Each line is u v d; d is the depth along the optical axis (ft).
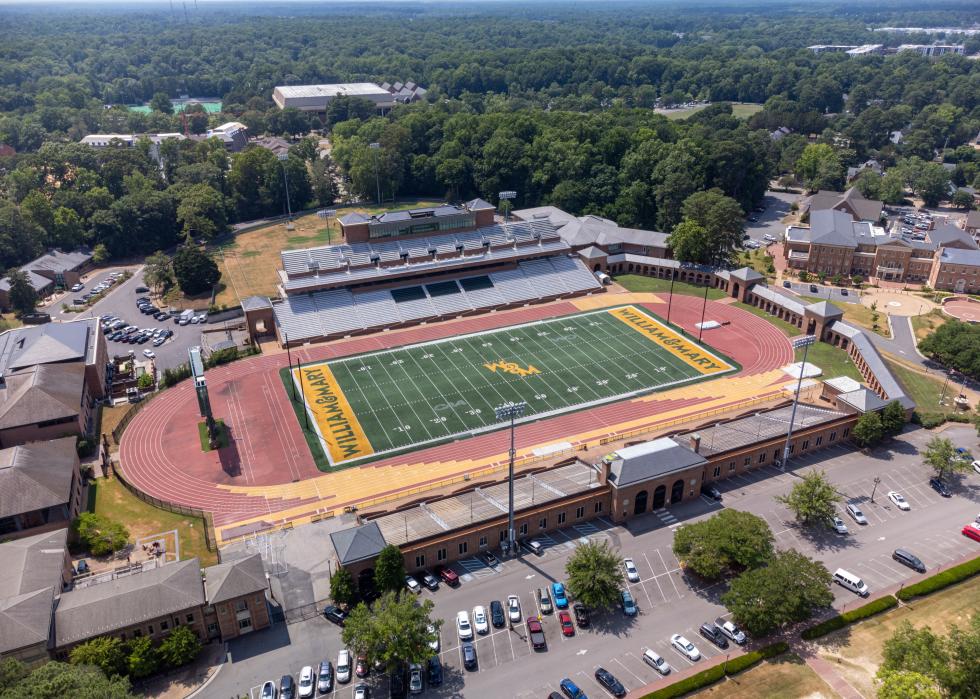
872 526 331.57
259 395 455.63
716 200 649.20
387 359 501.15
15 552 283.18
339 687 250.98
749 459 370.53
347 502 350.84
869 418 383.86
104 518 333.21
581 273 633.61
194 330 566.77
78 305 621.31
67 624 249.75
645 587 296.30
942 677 230.89
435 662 257.14
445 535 304.30
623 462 333.42
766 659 260.01
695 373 478.18
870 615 279.08
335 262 563.89
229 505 350.64
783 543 320.09
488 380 470.80
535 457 383.45
